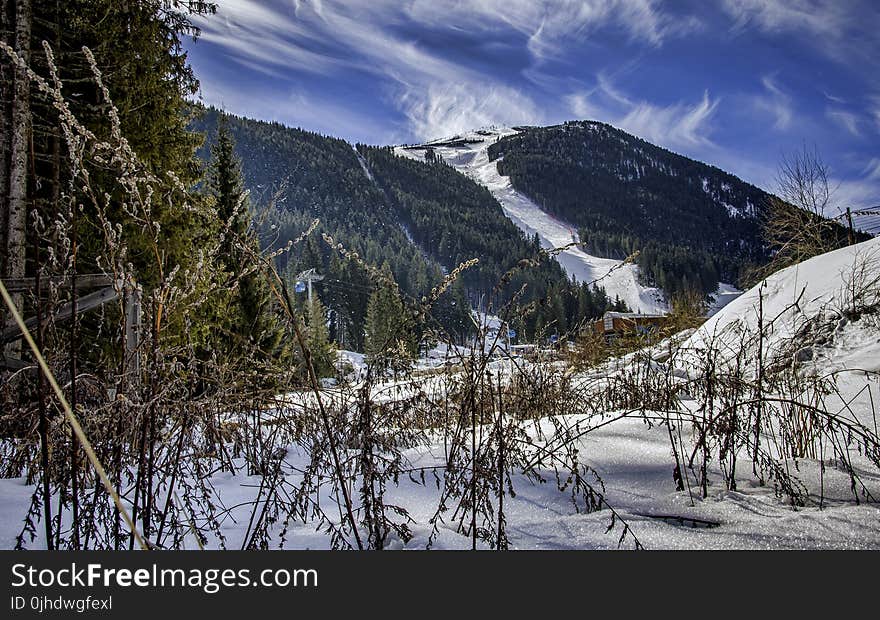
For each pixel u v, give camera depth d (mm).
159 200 1771
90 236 4777
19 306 4020
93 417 1956
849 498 2311
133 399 1880
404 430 2984
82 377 2125
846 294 6070
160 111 9766
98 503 1917
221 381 2271
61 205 1712
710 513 2205
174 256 6602
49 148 6957
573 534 2057
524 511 2334
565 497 2451
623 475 2691
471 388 2201
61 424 1862
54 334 1837
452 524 2242
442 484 2734
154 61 9672
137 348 1876
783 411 3225
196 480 2250
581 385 4703
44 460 1720
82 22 8500
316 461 2170
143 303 1857
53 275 1749
